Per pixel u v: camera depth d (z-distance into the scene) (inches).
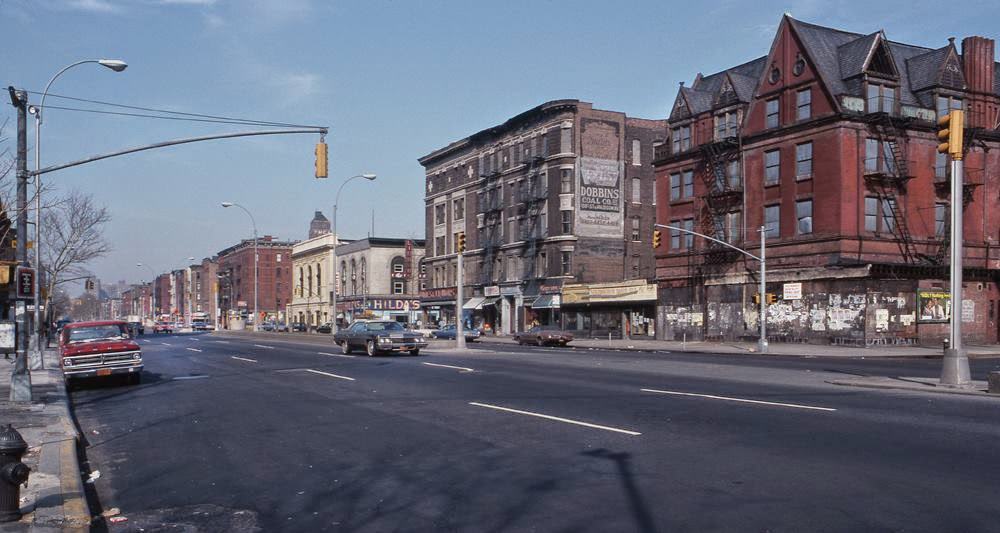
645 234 2507.4
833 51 1690.5
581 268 2378.2
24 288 664.4
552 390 666.2
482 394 642.8
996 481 304.8
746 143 1780.3
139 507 303.3
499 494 301.9
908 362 1131.9
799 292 1626.5
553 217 2401.6
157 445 443.2
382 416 524.4
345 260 3853.3
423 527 261.7
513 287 2608.3
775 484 306.0
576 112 2393.0
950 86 1670.8
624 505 280.7
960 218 683.4
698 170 1932.8
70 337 864.3
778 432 426.9
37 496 301.1
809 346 1558.8
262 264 4854.8
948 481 305.7
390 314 3555.6
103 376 863.7
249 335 2519.7
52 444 426.3
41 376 992.2
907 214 1619.1
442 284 3122.5
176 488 333.1
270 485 331.3
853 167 1560.0
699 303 1910.7
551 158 2402.8
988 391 618.5
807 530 245.8
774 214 1711.4
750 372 868.6
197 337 2854.3
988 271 1680.6
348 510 286.7
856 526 249.0
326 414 541.6
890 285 1540.4
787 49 1686.8
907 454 361.1
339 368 968.9
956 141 679.1
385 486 321.1
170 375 944.9
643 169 2522.1
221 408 595.2
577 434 431.2
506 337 2549.2
